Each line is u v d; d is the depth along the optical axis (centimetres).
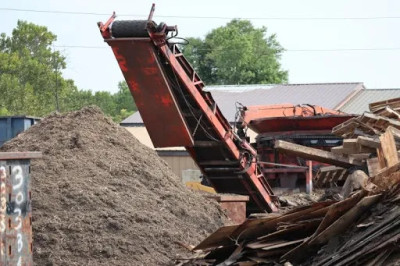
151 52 1822
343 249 1274
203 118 2003
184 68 1938
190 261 1412
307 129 2662
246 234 1391
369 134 1992
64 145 1652
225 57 8475
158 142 1969
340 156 1823
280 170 2648
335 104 4850
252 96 5081
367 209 1309
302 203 2305
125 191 1567
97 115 1808
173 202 1617
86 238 1384
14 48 7331
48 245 1351
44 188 1482
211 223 1617
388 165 1531
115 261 1361
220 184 2231
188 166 4394
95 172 1586
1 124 2819
